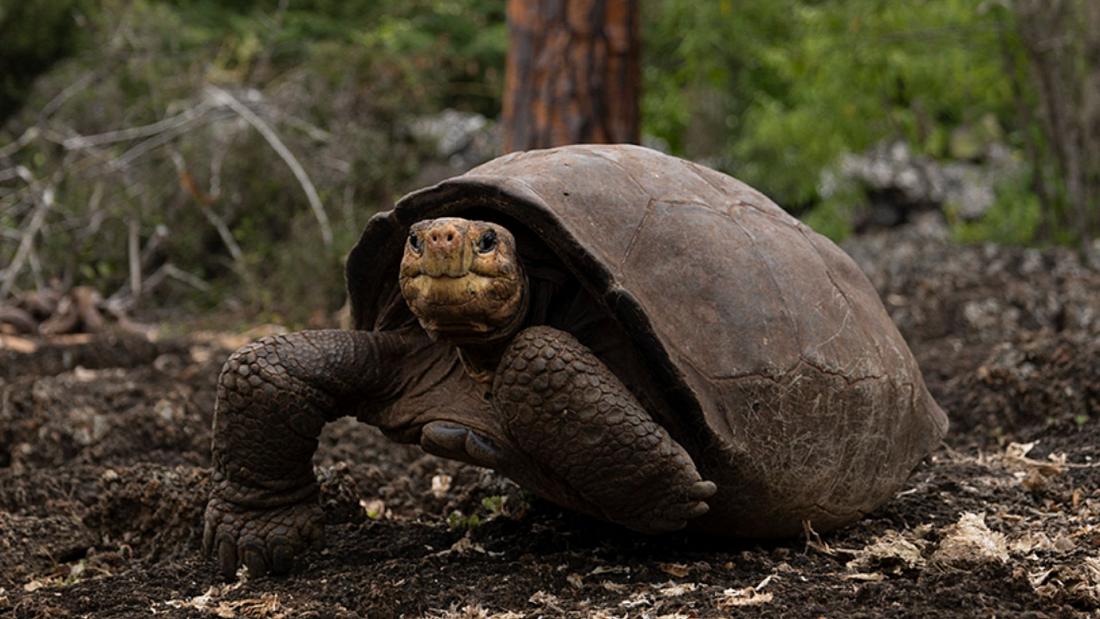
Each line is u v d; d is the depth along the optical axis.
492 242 3.04
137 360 7.48
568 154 3.55
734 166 13.46
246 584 3.53
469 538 3.93
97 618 3.36
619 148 3.68
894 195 12.91
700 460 3.25
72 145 10.25
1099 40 9.60
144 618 3.33
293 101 11.02
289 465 3.50
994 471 4.73
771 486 3.34
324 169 10.38
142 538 4.27
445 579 3.42
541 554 3.70
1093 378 5.52
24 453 5.45
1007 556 3.48
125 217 10.12
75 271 10.05
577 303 3.29
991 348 6.83
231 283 10.26
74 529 4.41
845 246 10.44
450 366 3.43
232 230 10.47
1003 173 12.54
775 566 3.44
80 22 11.47
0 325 8.12
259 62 12.28
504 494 4.29
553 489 3.34
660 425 3.25
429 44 14.02
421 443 3.47
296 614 3.25
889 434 3.69
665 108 14.56
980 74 10.94
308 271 9.13
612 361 3.26
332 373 3.40
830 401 3.44
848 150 12.54
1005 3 10.25
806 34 12.41
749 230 3.56
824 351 3.46
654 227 3.35
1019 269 8.89
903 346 3.93
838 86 11.12
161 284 10.41
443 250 2.98
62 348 7.44
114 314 8.57
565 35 7.36
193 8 14.93
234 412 3.39
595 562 3.53
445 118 12.00
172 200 10.40
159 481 4.30
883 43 10.98
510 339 3.19
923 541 3.67
